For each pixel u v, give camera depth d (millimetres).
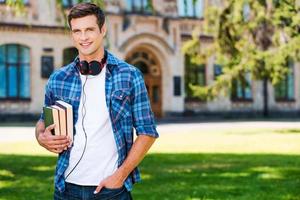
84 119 4039
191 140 21234
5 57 34594
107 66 4094
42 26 35500
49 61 35812
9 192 10219
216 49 26562
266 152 16953
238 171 12820
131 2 38625
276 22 23469
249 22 25641
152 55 40031
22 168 13422
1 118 34125
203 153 16688
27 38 35156
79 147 4023
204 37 40781
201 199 9508
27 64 35250
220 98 42438
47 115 4004
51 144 3945
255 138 22016
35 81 35375
